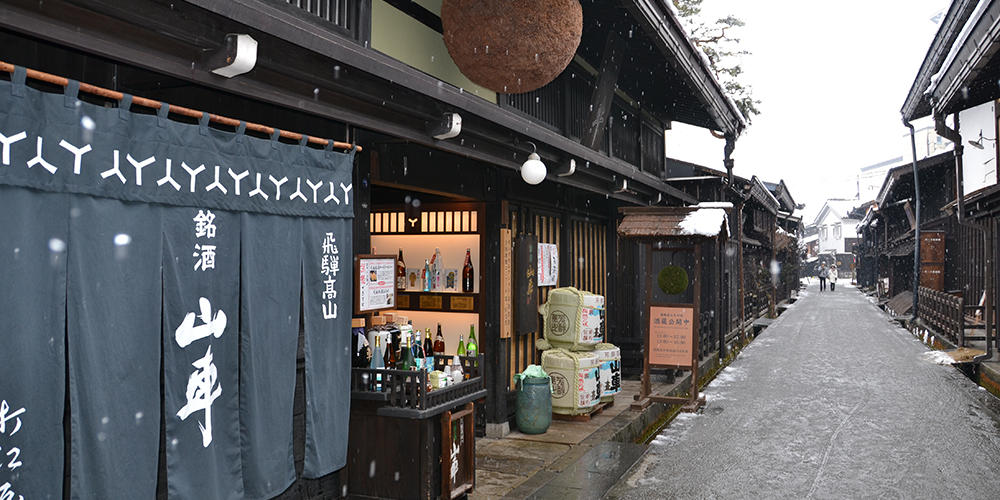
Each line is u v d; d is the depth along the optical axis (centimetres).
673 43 893
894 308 3070
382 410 566
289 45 392
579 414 961
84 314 320
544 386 894
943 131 1549
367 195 605
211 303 392
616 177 1049
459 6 549
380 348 600
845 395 1232
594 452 810
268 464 433
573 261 1184
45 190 304
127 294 342
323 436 483
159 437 372
